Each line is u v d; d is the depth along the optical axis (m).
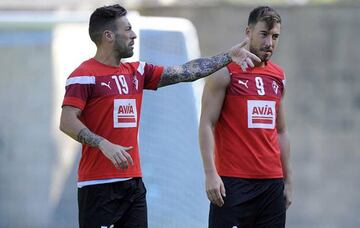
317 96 39.19
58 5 37.16
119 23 16.98
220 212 18.25
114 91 16.81
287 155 19.19
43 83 35.59
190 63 17.69
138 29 27.94
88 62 17.02
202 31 38.53
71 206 36.25
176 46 28.28
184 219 25.95
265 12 18.12
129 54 17.14
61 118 16.48
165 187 26.38
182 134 27.38
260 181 18.25
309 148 39.34
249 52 17.33
